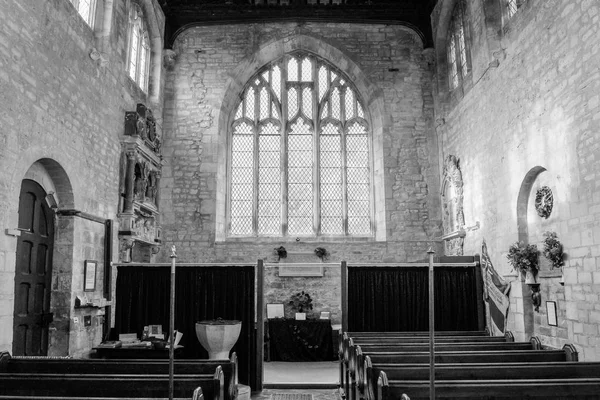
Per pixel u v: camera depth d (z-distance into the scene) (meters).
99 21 12.32
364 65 18.20
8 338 8.39
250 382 11.47
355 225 18.38
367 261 17.20
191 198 17.23
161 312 12.05
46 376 6.24
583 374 6.88
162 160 17.28
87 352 11.32
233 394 7.21
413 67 18.22
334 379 12.34
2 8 8.28
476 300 13.27
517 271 11.71
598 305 8.90
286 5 17.97
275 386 11.72
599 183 8.88
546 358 8.08
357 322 12.92
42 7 9.55
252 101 18.81
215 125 17.64
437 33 17.45
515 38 12.05
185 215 17.14
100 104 12.23
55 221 10.80
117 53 13.26
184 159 17.41
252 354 11.65
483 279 13.35
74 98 10.84
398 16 18.12
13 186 8.58
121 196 13.41
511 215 12.13
